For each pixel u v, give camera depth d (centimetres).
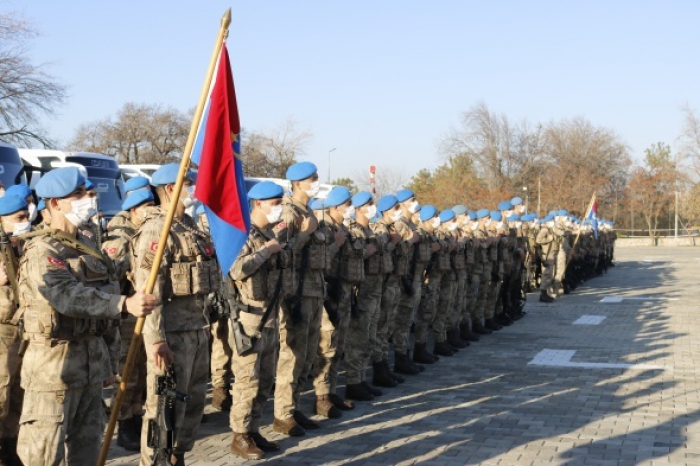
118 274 554
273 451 704
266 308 691
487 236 1412
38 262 464
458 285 1263
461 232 1322
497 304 1539
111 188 1788
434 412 847
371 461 674
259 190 690
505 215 1684
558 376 1036
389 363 1164
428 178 7125
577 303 1942
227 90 529
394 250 1018
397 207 1011
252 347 667
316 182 777
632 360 1146
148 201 788
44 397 466
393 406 878
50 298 455
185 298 588
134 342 481
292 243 742
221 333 849
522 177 6525
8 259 545
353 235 883
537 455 686
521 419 812
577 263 2397
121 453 708
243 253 661
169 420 532
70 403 477
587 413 834
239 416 685
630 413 831
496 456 684
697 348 1245
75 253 484
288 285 716
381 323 980
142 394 747
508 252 1545
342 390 966
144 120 5447
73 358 475
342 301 847
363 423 803
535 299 2041
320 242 768
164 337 557
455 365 1130
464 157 6575
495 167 6462
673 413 828
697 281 2612
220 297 625
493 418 817
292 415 763
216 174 529
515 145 6619
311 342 777
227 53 530
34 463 463
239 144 546
